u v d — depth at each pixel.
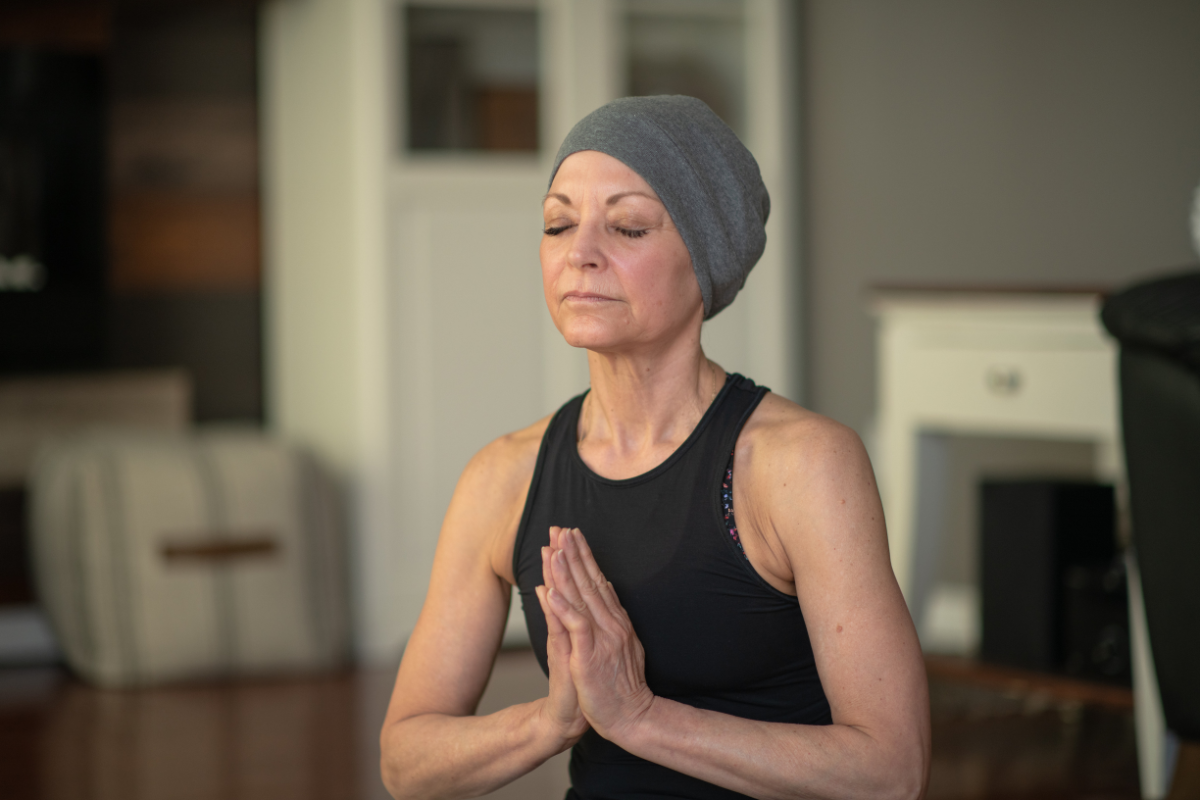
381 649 5.68
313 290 5.95
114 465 5.20
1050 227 5.95
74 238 5.90
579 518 1.59
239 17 6.18
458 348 5.78
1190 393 2.53
